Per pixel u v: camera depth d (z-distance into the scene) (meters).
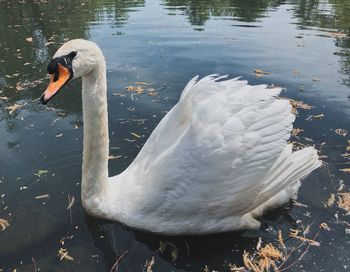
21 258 1.41
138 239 1.50
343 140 2.04
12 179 1.78
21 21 4.30
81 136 2.10
